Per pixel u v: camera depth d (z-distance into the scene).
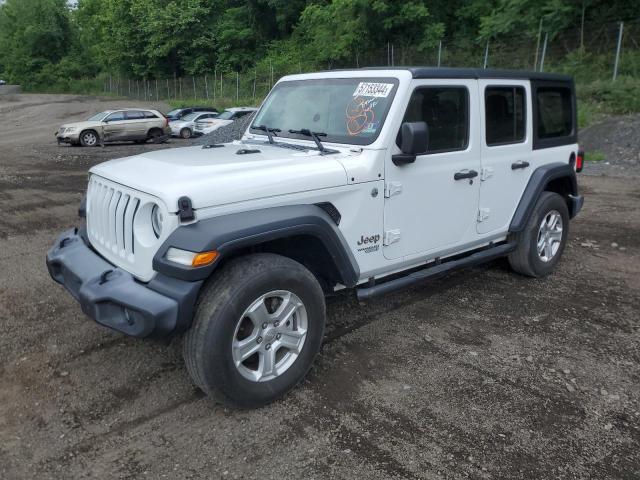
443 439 3.08
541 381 3.69
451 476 2.80
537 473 2.83
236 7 46.16
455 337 4.32
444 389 3.58
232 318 3.05
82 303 3.22
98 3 61.25
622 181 10.95
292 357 3.44
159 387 3.57
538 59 22.89
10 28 65.56
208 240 2.93
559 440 3.09
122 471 2.82
